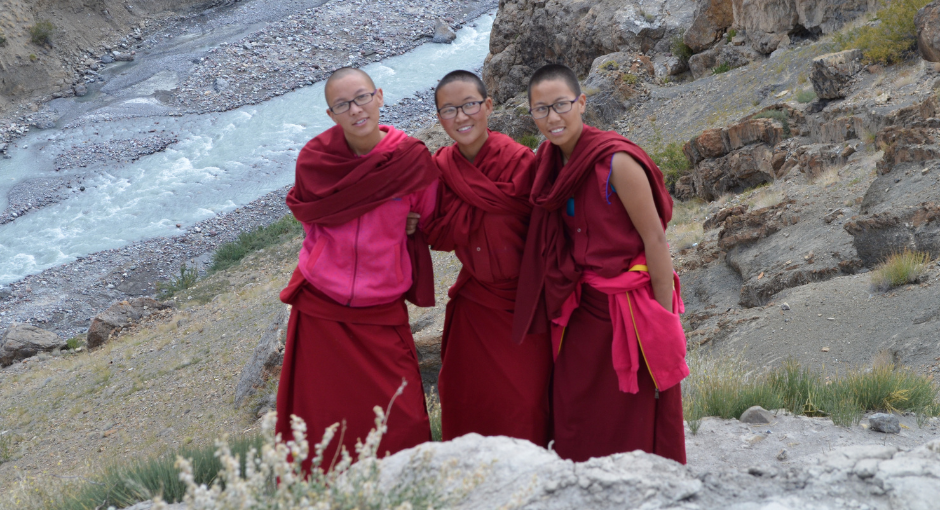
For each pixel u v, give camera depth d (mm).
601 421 3207
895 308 7992
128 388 16469
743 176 17453
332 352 3387
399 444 3375
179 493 3777
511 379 3488
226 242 32781
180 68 51500
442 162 3391
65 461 13273
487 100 3328
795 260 10539
